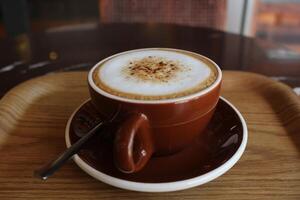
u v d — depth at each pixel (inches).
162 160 9.7
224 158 9.4
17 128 12.1
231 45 20.6
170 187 8.5
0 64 18.6
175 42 21.0
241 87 14.6
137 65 10.2
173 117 8.6
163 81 9.2
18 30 47.0
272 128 11.9
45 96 14.2
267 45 20.7
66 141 10.3
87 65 17.9
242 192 9.1
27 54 19.8
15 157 10.6
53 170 8.3
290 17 56.8
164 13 30.6
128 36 22.2
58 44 21.2
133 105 8.3
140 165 8.5
